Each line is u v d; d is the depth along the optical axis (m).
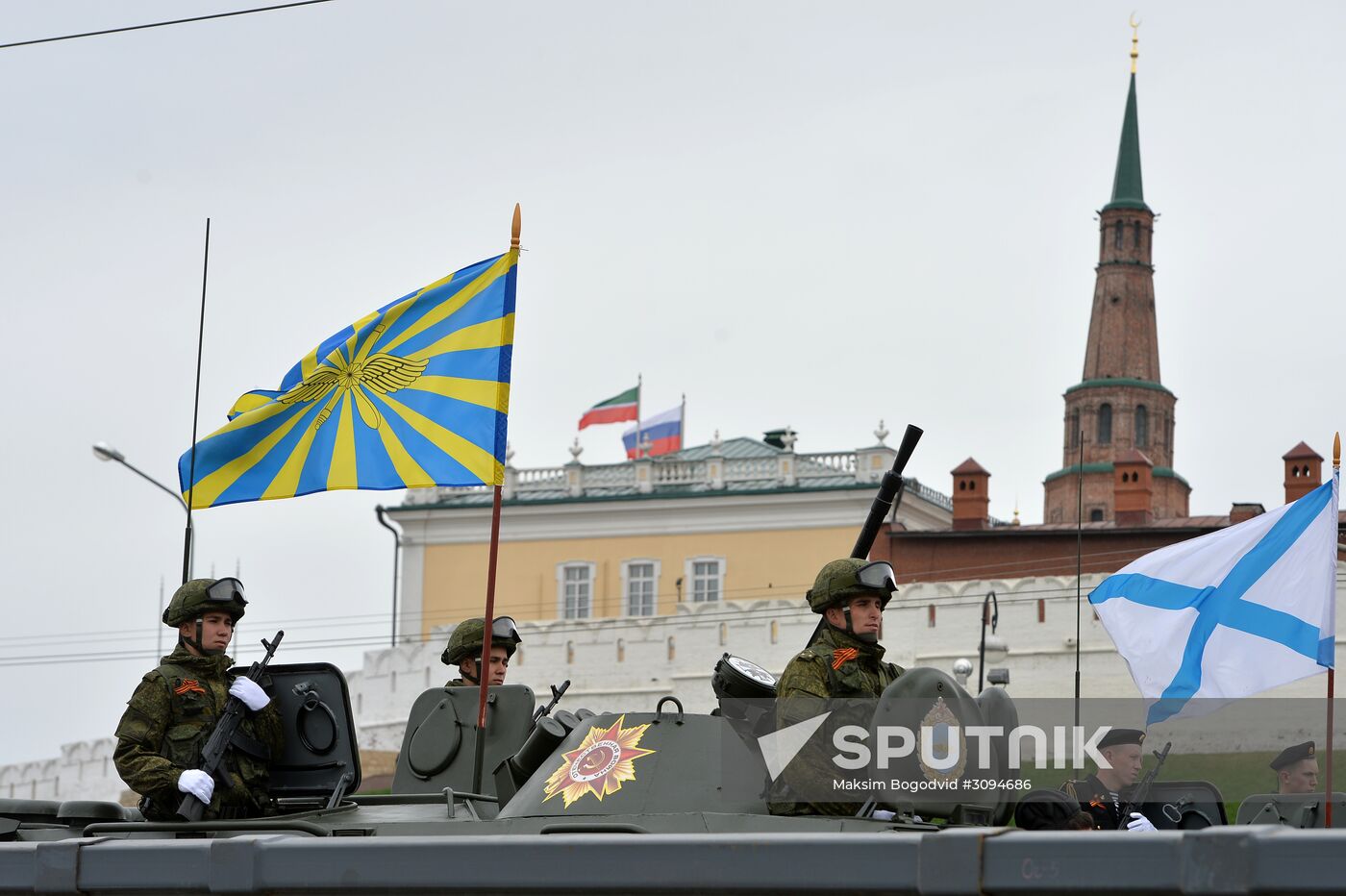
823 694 8.80
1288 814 11.54
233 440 12.15
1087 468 82.75
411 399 12.06
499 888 7.85
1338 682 29.91
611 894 7.71
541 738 9.61
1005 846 6.96
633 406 61.22
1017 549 49.91
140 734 9.79
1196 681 12.43
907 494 55.72
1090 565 48.94
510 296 12.10
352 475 12.02
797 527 55.66
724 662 9.06
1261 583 12.38
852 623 9.05
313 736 10.25
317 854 8.20
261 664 10.25
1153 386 105.25
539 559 57.53
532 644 44.34
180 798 9.73
